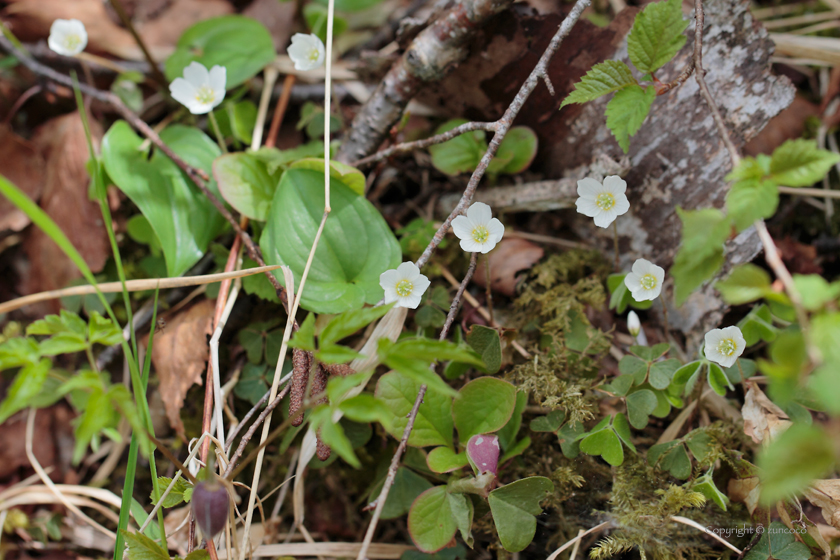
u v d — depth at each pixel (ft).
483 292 2.39
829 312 1.96
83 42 2.40
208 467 2.08
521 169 2.36
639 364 2.24
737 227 2.02
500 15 2.28
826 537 2.18
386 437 2.30
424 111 2.44
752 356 2.31
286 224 2.25
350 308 2.22
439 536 2.16
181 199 2.34
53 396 2.19
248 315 2.37
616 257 2.31
